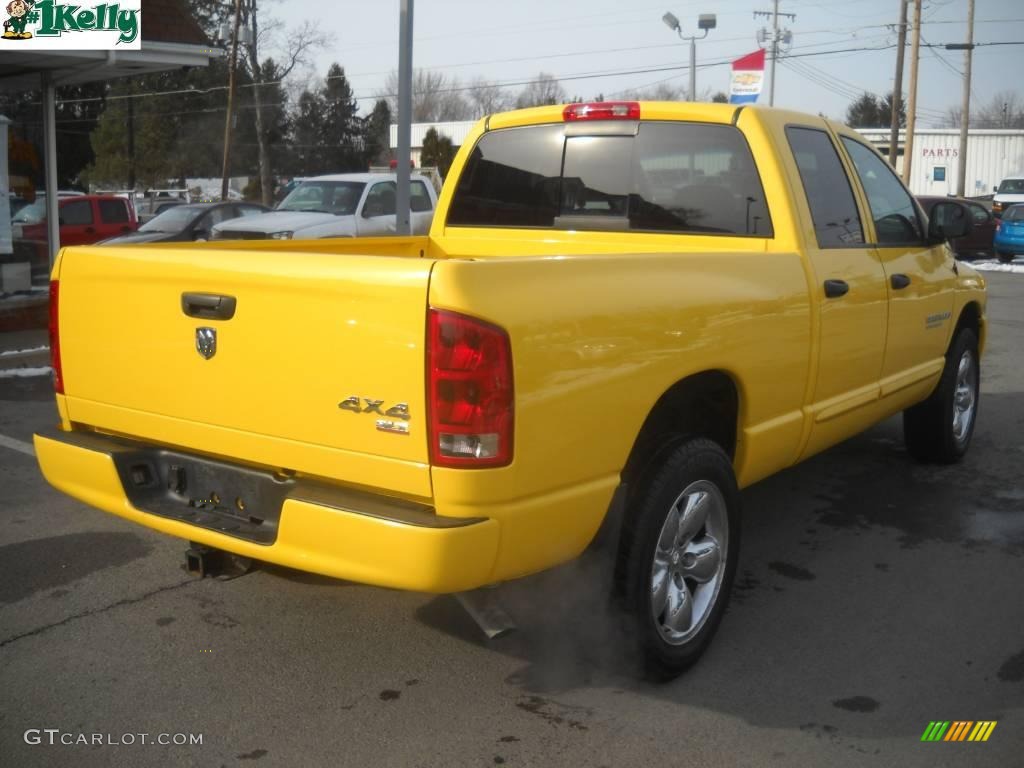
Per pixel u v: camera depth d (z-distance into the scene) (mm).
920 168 45188
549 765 3164
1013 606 4402
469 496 2859
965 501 5816
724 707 3523
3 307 10828
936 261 5594
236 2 41688
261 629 4090
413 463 2898
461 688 3627
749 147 4395
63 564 4754
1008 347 11359
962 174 41875
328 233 15250
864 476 6293
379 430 2945
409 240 5297
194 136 58594
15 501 5652
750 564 4867
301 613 4230
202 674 3723
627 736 3328
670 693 3613
